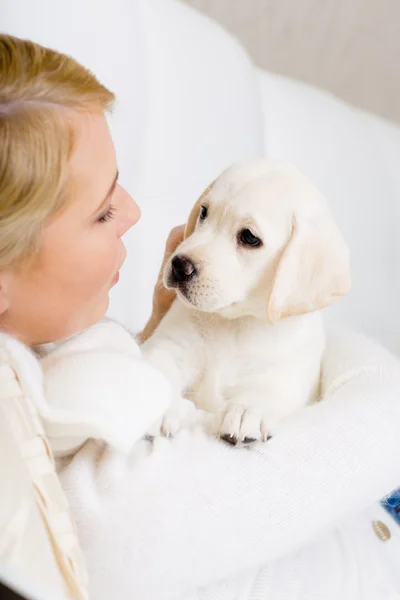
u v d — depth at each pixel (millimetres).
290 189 1190
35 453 609
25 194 648
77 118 708
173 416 908
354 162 2416
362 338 1331
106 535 715
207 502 751
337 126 2414
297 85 2453
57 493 611
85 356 742
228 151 1950
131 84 1688
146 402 718
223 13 2744
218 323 1193
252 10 2770
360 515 1104
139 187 1680
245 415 883
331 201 2334
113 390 707
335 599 904
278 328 1193
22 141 646
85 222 730
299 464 821
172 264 1168
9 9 1455
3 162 635
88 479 746
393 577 1021
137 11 1757
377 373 1087
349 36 2994
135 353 828
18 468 567
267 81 2336
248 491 776
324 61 3035
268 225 1161
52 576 543
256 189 1180
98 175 729
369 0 2916
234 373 1194
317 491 813
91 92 746
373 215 2426
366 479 857
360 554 1012
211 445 837
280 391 1176
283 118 2285
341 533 1029
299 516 796
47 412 666
